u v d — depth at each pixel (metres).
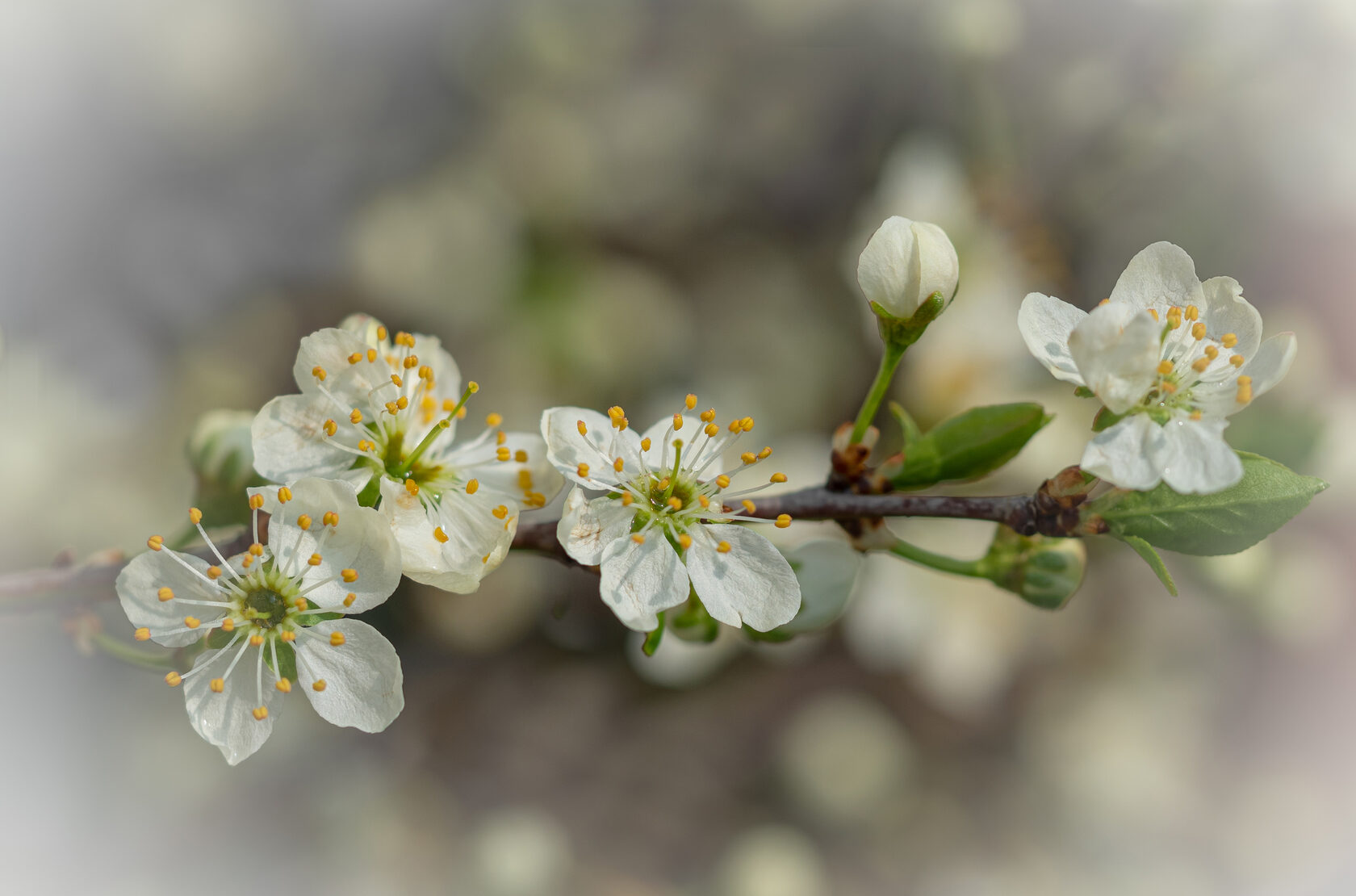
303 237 0.39
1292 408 0.26
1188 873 0.38
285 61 0.39
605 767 0.39
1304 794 0.39
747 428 0.21
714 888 0.37
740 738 0.40
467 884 0.35
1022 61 0.35
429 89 0.40
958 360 0.30
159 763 0.33
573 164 0.39
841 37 0.38
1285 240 0.35
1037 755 0.39
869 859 0.38
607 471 0.21
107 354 0.35
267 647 0.20
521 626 0.38
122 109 0.38
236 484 0.22
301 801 0.36
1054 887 0.38
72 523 0.30
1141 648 0.39
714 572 0.20
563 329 0.37
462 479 0.21
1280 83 0.33
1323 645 0.38
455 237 0.37
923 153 0.33
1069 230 0.35
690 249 0.40
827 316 0.38
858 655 0.40
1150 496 0.21
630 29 0.40
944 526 0.30
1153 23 0.35
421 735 0.38
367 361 0.21
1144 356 0.20
